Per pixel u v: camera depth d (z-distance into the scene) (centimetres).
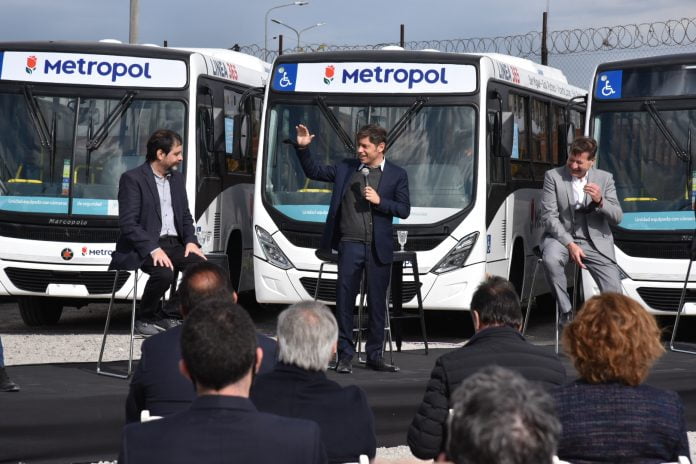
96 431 860
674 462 500
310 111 1562
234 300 688
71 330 1678
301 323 563
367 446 570
